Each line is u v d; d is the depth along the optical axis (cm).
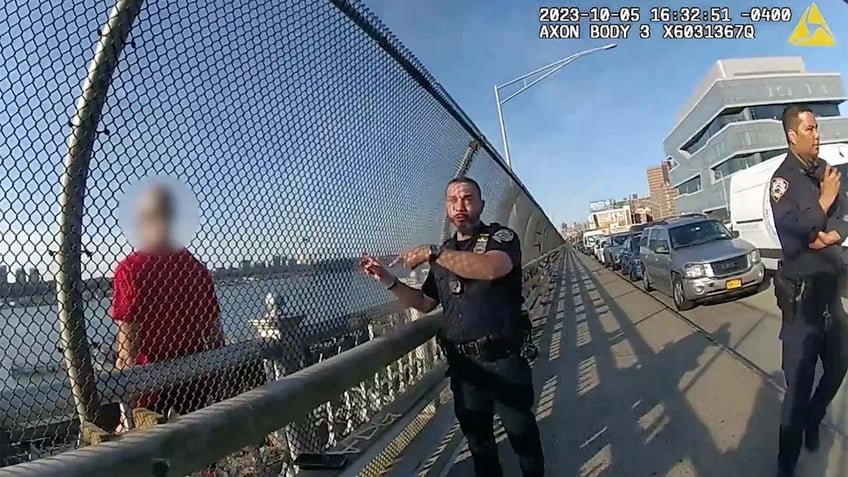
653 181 7512
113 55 156
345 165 288
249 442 159
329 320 269
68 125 145
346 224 289
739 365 571
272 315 222
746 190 1438
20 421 139
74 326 150
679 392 503
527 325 309
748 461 348
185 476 132
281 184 228
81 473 103
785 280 300
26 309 139
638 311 1073
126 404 165
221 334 195
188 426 137
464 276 289
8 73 134
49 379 145
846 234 286
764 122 2878
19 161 134
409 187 390
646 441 399
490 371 296
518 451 304
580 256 4734
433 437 376
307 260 249
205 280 188
